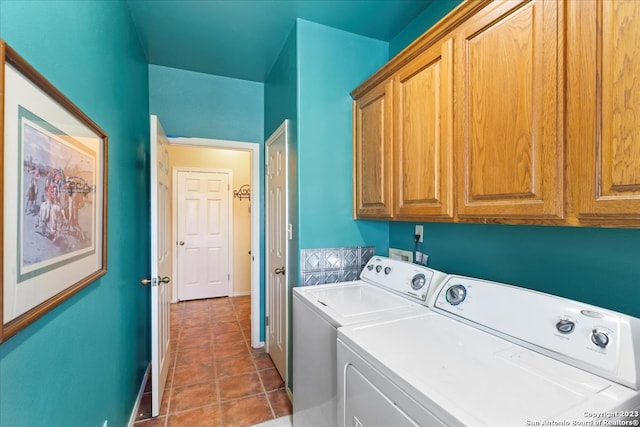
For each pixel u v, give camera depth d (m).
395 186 1.55
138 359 2.05
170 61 2.47
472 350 0.96
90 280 1.05
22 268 0.64
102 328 1.24
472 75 1.11
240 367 2.48
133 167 1.88
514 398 0.72
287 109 2.13
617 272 0.98
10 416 0.63
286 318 2.13
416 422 0.76
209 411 1.94
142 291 2.21
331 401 1.26
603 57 0.74
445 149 1.22
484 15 1.05
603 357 0.80
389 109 1.59
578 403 0.70
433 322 1.20
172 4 1.76
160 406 1.98
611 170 0.73
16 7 0.66
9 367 0.63
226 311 3.84
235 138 2.80
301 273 1.91
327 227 1.98
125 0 1.68
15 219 0.62
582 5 0.78
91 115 1.13
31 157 0.68
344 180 2.02
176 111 2.60
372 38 2.12
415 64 1.38
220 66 2.56
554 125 0.85
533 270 1.23
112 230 1.39
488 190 1.05
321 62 1.96
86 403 1.07
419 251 1.87
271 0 1.73
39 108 0.71
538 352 0.92
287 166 2.12
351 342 1.05
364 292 1.65
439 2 1.69
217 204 4.46
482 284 1.20
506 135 0.98
